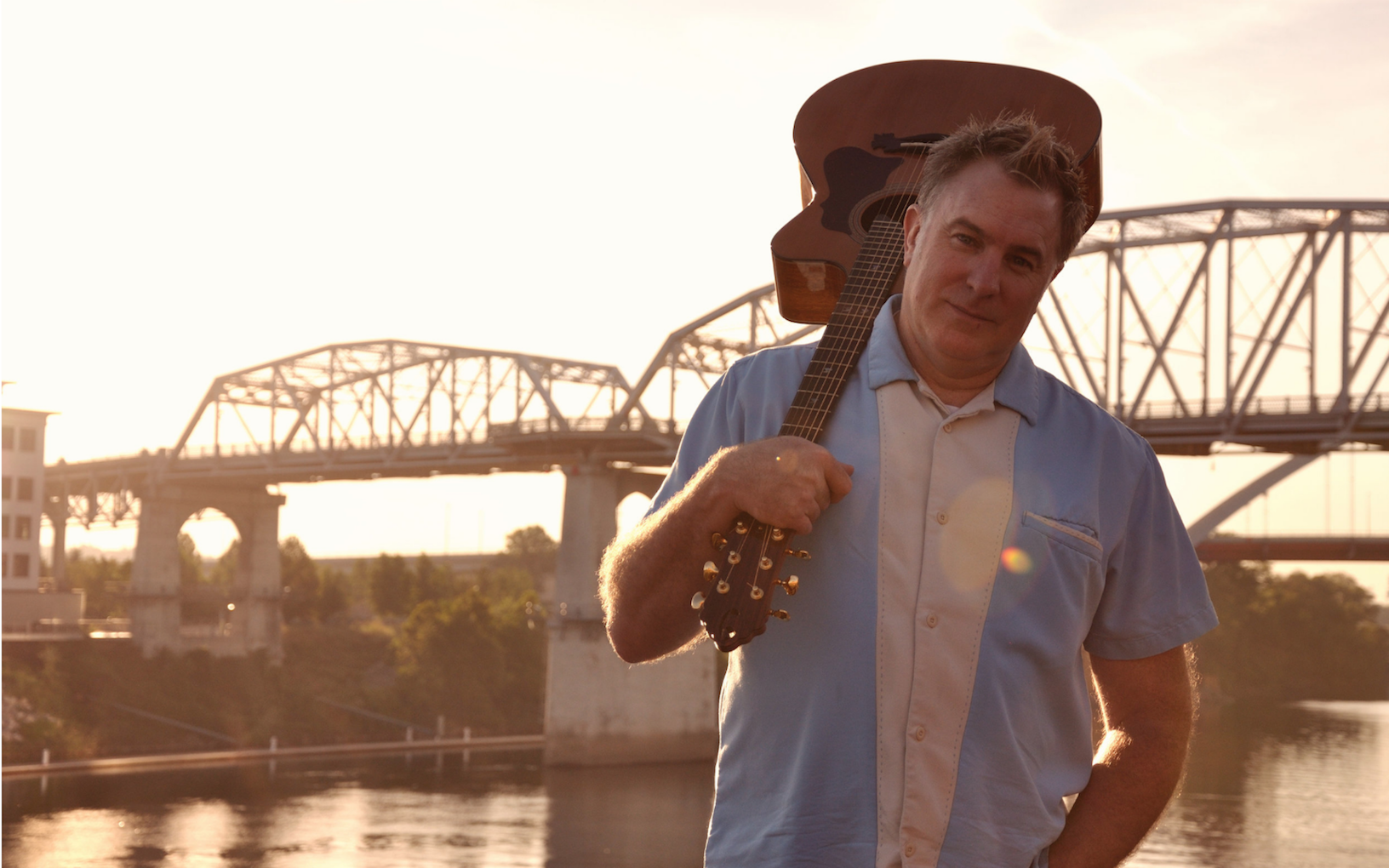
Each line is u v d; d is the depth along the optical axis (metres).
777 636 2.12
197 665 96.38
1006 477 2.13
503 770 74.38
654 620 2.09
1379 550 75.56
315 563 135.88
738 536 2.00
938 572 2.07
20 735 78.06
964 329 2.07
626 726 75.56
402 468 91.31
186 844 50.81
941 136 2.72
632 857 48.78
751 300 73.94
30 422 95.06
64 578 113.19
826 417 2.17
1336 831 49.31
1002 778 2.06
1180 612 2.30
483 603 107.56
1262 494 59.59
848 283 2.43
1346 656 162.88
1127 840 2.21
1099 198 2.66
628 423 77.88
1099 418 2.27
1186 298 57.47
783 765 2.10
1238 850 45.88
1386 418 55.22
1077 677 2.20
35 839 51.59
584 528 77.56
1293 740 85.88
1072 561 2.13
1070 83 2.68
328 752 85.12
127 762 76.50
